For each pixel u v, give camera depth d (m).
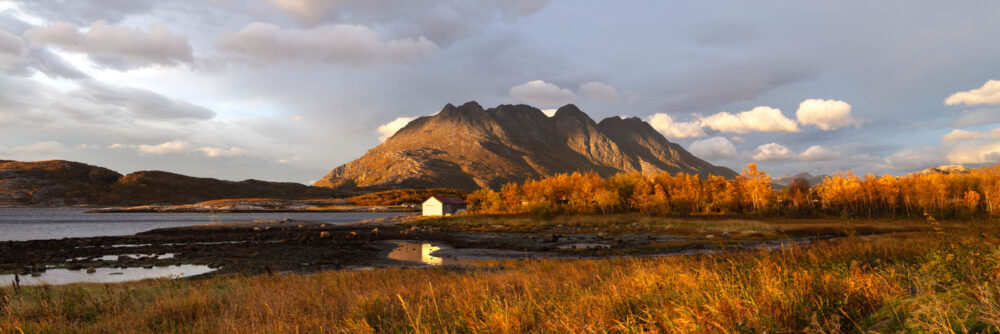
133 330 7.53
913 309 3.94
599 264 15.07
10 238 56.56
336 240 49.44
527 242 41.91
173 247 40.94
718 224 52.59
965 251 5.66
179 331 7.23
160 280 17.64
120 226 86.69
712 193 92.00
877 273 6.01
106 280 22.77
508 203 101.25
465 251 36.25
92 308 10.09
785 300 4.62
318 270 25.89
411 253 35.59
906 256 8.84
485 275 14.16
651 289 6.62
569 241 41.25
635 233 48.66
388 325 6.63
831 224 48.44
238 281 15.23
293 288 11.89
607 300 6.17
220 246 41.69
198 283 15.79
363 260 30.91
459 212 107.75
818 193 79.31
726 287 5.44
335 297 9.94
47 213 165.38
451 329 5.99
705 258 11.12
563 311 5.87
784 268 6.85
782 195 81.88
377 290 10.80
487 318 6.00
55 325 7.92
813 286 5.31
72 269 27.25
